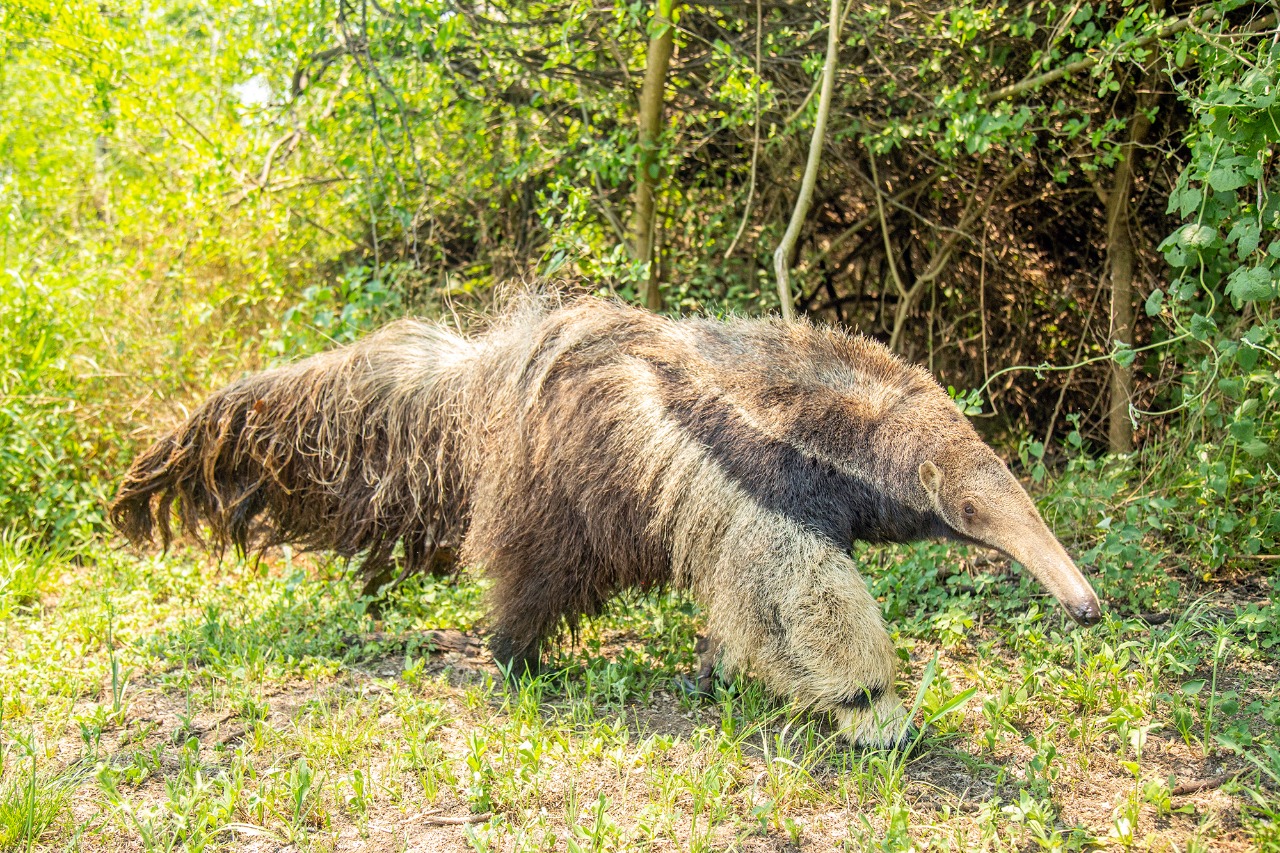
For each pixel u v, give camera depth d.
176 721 3.83
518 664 4.15
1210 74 4.47
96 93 6.43
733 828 3.09
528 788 3.28
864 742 3.47
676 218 7.25
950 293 7.05
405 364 4.44
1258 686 3.84
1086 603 3.29
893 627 4.53
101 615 4.79
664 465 3.64
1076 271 7.04
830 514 3.55
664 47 6.02
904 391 3.69
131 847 3.08
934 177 6.56
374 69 5.91
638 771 3.41
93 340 6.87
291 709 3.94
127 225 7.48
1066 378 6.66
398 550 4.73
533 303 4.38
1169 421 6.21
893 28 6.01
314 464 4.54
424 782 3.32
